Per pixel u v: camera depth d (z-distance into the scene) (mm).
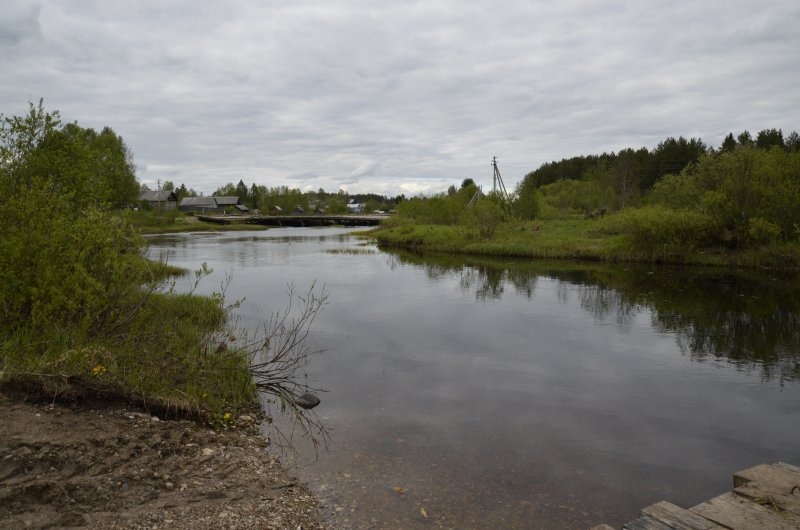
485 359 11898
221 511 5152
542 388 10016
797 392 9906
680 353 12555
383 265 30859
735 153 31781
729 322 15914
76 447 5492
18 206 8656
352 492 5930
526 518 5543
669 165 91562
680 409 9031
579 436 7828
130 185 70250
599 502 5953
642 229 31406
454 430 7918
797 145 77125
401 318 16172
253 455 6684
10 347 7180
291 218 94375
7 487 4641
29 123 11148
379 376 10531
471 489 6133
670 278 25000
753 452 7434
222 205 136625
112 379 6973
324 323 15266
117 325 8828
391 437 7586
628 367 11430
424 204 66125
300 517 5281
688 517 4930
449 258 35188
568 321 16000
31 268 8406
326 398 9188
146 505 5031
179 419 7199
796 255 26516
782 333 14500
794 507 5035
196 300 15711
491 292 21250
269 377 9984
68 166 11867
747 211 29609
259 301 18406
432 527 5289
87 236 8984
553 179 128000
